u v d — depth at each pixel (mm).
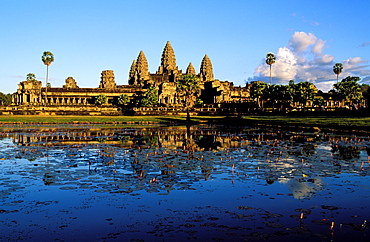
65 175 14719
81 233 8484
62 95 166750
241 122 63625
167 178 14172
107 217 9586
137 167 16562
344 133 36406
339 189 12320
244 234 8375
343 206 10406
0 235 8383
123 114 108375
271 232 8477
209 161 18281
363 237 8148
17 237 8250
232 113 101562
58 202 10922
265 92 114812
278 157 19703
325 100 136625
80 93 169375
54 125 58094
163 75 197250
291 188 12516
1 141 29344
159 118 85500
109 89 172500
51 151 22453
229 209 10203
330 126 41656
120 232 8562
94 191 12164
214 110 112438
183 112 106438
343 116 72875
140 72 199000
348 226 8820
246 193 11891
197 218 9492
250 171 15547
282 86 111500
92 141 29453
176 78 184125
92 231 8625
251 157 19734
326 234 8344
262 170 15766
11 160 18688
